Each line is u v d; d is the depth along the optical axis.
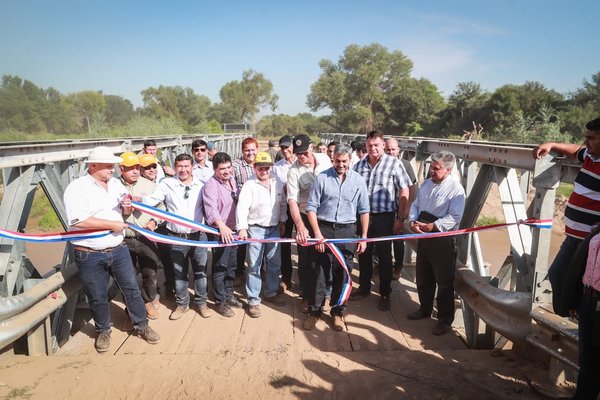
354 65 62.34
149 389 3.38
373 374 3.58
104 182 3.94
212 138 16.75
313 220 4.48
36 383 3.41
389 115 59.94
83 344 4.27
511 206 3.97
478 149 4.33
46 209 13.55
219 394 3.33
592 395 2.62
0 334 3.30
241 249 5.77
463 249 4.76
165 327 4.63
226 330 4.57
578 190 2.82
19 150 3.63
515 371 3.58
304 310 5.04
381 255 5.03
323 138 26.47
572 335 2.94
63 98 70.12
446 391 3.30
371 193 5.11
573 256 2.67
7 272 3.77
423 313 4.88
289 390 3.37
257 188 4.73
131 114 87.19
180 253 4.77
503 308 3.69
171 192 4.79
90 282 3.94
